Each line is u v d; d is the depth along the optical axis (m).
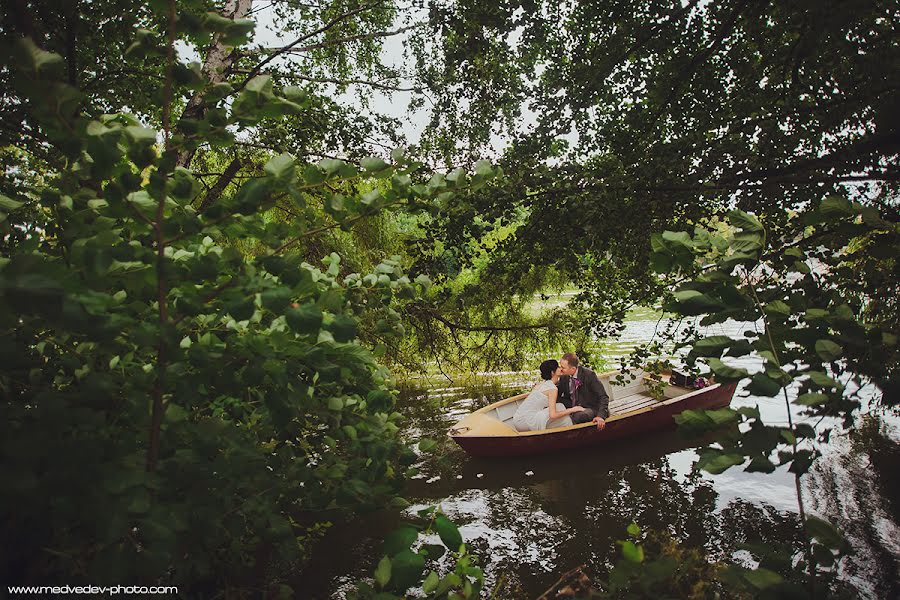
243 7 4.69
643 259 3.73
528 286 5.30
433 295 4.52
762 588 1.23
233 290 1.28
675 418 1.32
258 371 1.37
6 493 0.88
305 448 2.30
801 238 3.28
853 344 1.34
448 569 3.74
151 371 1.40
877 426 6.00
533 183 3.53
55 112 1.03
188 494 1.31
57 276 0.98
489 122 4.05
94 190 1.50
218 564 2.27
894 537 4.03
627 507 4.86
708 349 1.37
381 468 1.81
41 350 1.56
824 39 2.81
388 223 6.34
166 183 1.22
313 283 1.38
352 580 3.59
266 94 1.25
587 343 5.54
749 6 3.09
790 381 1.27
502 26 3.50
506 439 5.78
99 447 1.00
